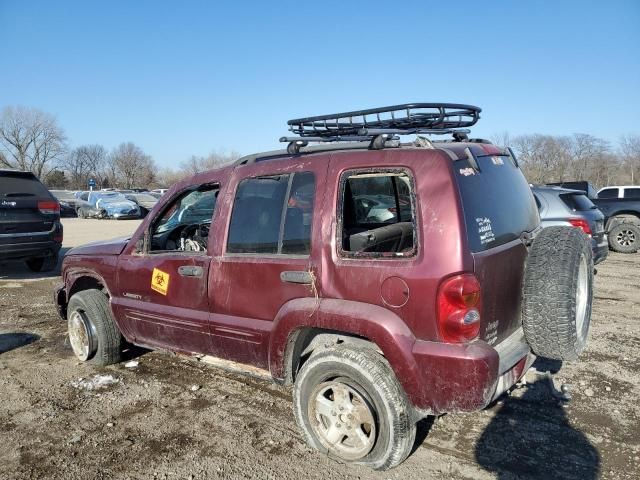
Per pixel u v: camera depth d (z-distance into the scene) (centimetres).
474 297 283
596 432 364
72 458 349
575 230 344
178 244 495
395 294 296
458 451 344
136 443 367
